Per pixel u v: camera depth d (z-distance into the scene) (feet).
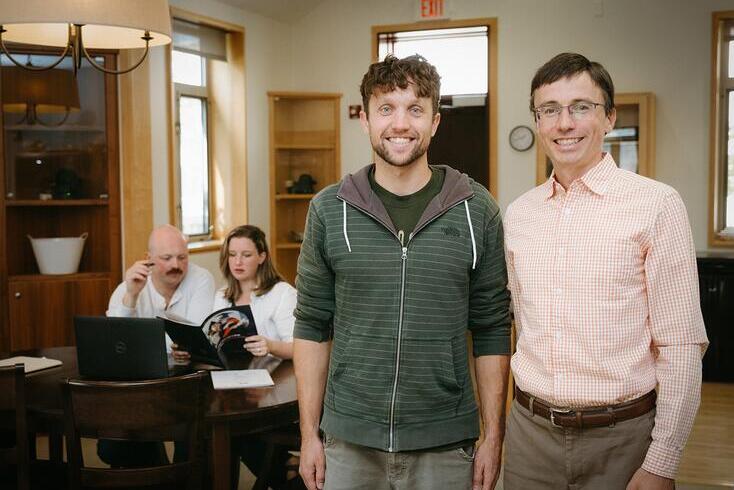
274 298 11.66
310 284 7.02
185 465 8.13
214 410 8.63
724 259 19.85
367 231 6.56
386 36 25.27
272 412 8.82
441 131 25.57
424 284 6.44
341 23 25.44
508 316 7.04
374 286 6.49
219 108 23.38
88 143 17.99
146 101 18.66
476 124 25.26
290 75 25.81
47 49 16.84
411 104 6.40
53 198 17.61
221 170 23.56
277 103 24.76
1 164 16.83
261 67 24.29
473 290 6.90
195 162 22.70
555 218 6.46
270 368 10.53
